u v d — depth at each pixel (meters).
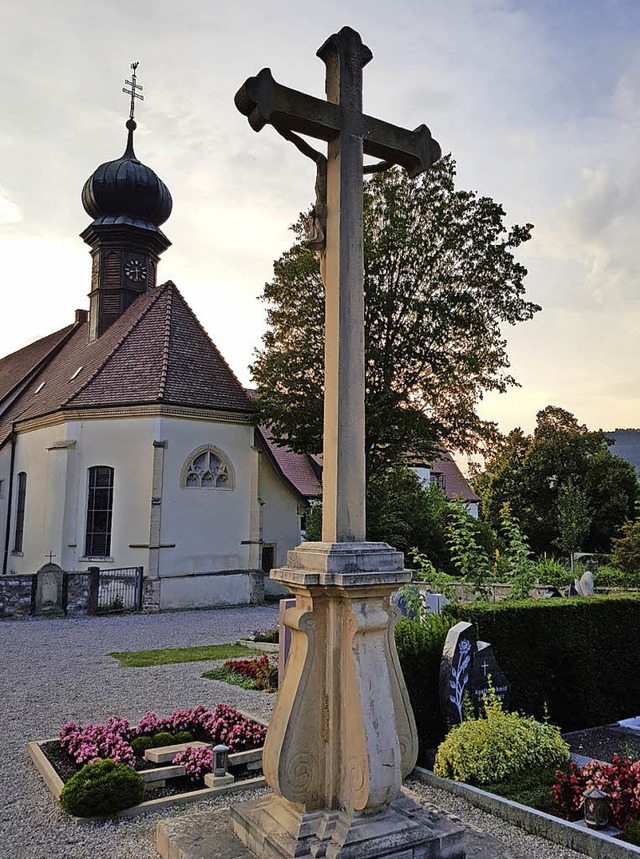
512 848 4.49
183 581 20.86
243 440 23.22
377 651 3.93
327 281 4.53
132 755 6.21
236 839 4.10
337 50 4.62
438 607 11.62
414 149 4.87
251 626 17.17
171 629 16.55
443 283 25.14
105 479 21.98
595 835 4.62
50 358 32.81
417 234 25.25
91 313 28.22
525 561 11.84
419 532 23.98
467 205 25.67
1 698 9.41
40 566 23.28
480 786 5.70
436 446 25.91
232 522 22.47
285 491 25.72
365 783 3.64
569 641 8.49
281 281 25.78
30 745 6.86
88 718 8.40
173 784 5.99
